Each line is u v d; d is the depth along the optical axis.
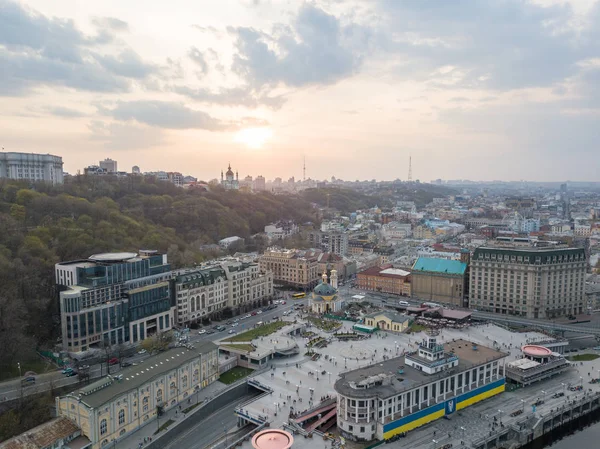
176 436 190.25
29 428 184.12
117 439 178.12
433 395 197.12
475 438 181.62
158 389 198.50
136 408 186.88
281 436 162.50
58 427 167.50
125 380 191.00
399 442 178.38
